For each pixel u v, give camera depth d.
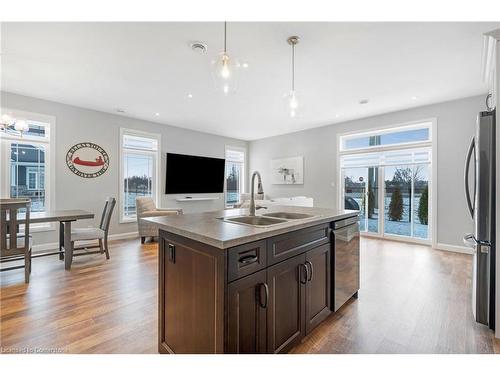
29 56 2.82
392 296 2.53
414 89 3.80
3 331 1.90
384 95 4.05
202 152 6.86
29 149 4.27
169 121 5.77
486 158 1.96
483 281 1.98
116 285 2.78
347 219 2.34
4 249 2.73
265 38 2.47
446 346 1.74
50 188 4.41
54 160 4.43
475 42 2.54
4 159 4.04
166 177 6.05
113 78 3.42
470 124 4.12
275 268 1.51
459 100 4.23
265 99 4.26
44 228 4.33
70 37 2.45
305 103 4.43
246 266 1.32
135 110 4.92
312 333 1.89
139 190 5.68
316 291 1.90
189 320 1.42
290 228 1.60
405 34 2.41
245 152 8.02
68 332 1.89
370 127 5.32
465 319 2.09
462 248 4.18
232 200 7.72
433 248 4.46
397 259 3.80
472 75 3.31
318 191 6.29
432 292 2.62
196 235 1.34
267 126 6.23
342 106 4.62
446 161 4.37
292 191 6.90
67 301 2.39
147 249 4.36
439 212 4.43
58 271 3.23
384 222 5.31
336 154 5.93
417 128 4.80
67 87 3.76
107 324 2.00
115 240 5.07
